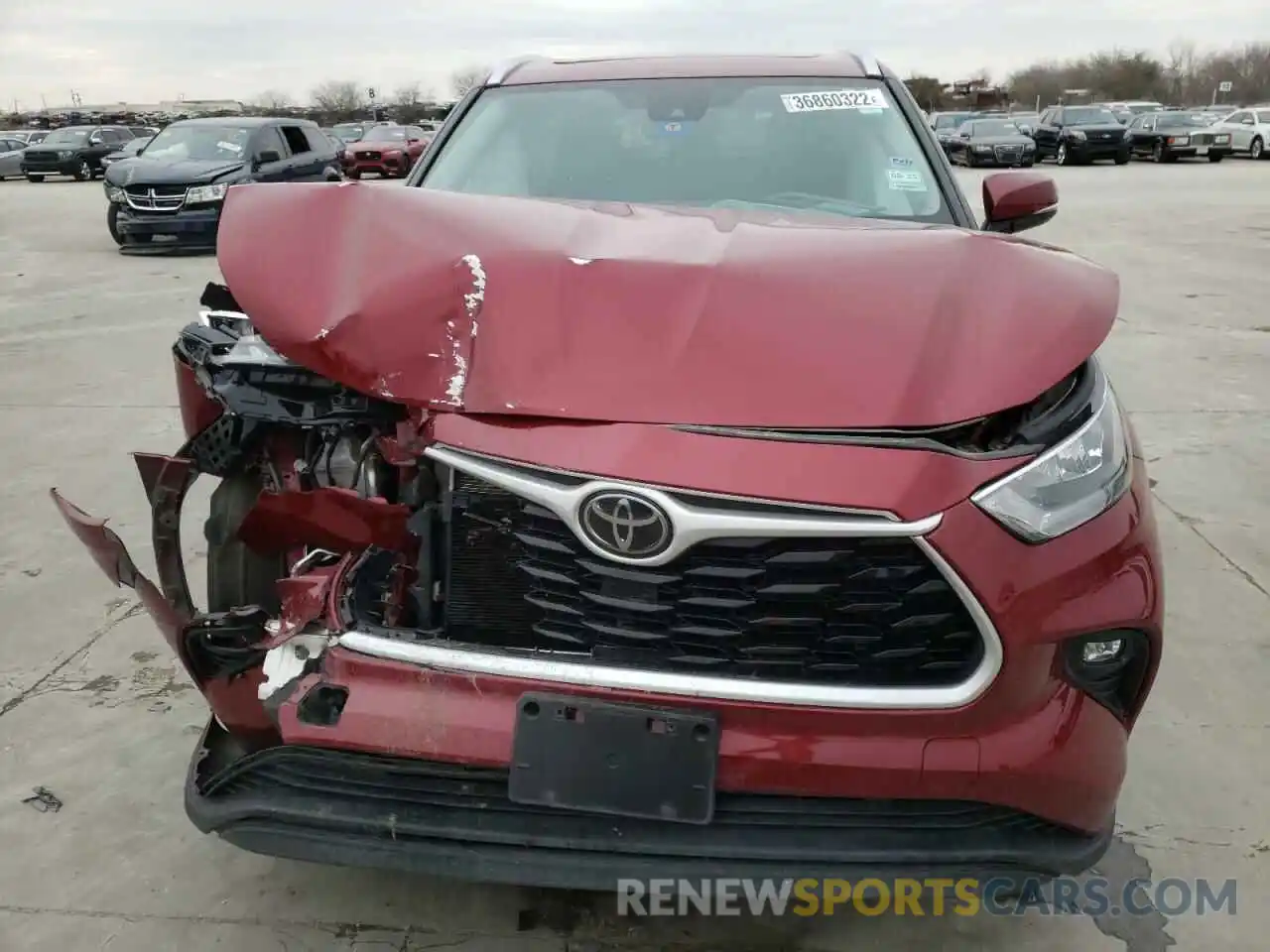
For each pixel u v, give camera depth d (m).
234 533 1.95
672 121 3.14
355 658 1.76
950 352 1.74
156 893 2.14
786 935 2.05
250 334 2.07
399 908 2.11
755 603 1.64
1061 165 29.12
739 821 1.69
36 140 33.81
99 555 1.83
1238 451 4.83
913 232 2.10
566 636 1.73
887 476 1.59
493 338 1.78
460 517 1.77
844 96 3.19
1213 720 2.74
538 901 2.12
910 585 1.63
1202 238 12.73
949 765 1.65
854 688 1.64
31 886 2.16
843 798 1.68
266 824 1.80
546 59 3.64
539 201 2.26
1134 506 1.77
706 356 1.71
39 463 4.71
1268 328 7.54
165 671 2.99
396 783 1.76
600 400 1.68
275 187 2.12
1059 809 1.71
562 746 1.67
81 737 2.67
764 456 1.60
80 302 8.95
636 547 1.62
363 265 1.90
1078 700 1.72
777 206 2.85
